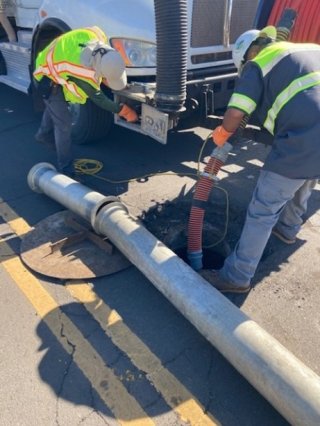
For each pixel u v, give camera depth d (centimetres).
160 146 545
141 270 292
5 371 245
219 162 300
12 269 326
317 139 240
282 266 340
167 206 408
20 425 217
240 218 393
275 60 244
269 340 224
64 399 231
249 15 471
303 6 373
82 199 351
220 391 238
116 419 222
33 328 274
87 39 349
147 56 409
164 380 243
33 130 596
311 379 204
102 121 501
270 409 230
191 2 410
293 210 345
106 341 267
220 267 354
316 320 289
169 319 284
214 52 451
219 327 235
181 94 362
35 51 520
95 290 307
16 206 407
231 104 252
